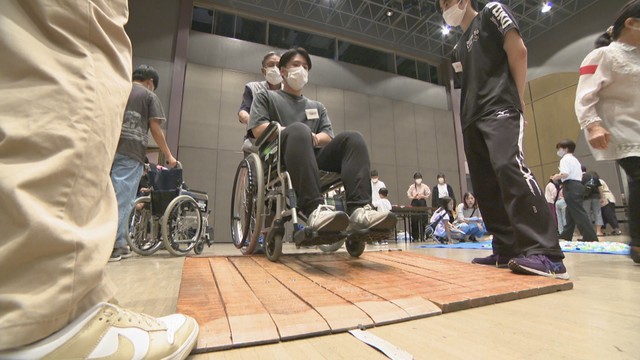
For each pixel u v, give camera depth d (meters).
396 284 0.96
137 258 2.16
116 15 0.49
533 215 1.19
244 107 2.68
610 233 5.39
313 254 1.93
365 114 7.89
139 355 0.41
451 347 0.52
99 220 0.42
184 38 6.31
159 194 2.36
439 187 6.31
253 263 1.50
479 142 1.47
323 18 7.71
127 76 0.49
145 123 2.13
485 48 1.42
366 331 0.60
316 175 1.40
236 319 0.63
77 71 0.39
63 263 0.34
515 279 1.03
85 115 0.39
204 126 6.21
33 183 0.33
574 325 0.62
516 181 1.23
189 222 2.63
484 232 4.94
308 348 0.53
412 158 8.17
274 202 1.72
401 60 9.08
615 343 0.53
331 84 7.73
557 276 1.08
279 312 0.68
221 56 6.66
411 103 8.50
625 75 1.47
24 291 0.32
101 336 0.38
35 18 0.38
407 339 0.56
